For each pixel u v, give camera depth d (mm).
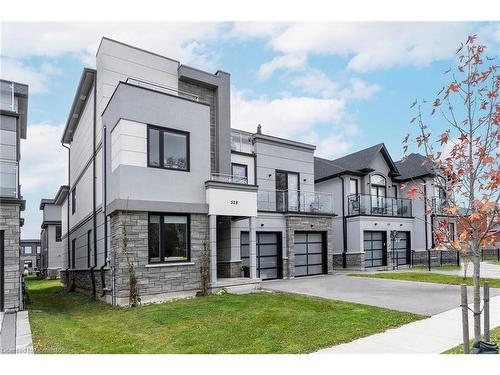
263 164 17844
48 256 29391
